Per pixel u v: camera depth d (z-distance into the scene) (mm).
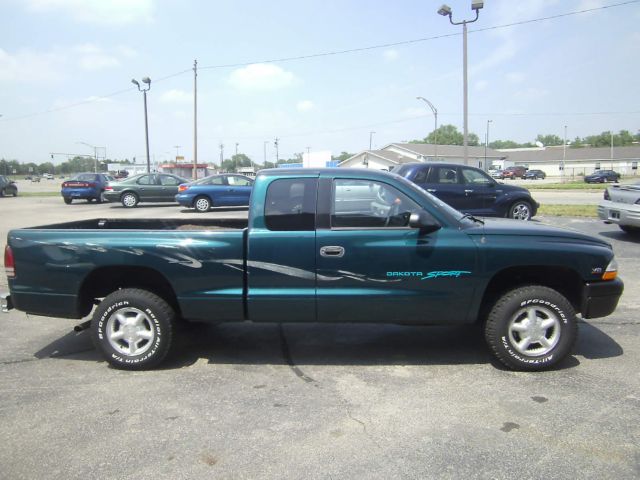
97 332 4484
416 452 3098
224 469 2955
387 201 4344
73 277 4469
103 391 4062
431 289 4270
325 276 4297
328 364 4582
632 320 5672
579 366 4402
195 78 31328
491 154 80062
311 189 4355
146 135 33312
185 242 4367
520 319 4312
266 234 4316
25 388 4129
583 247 4301
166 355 4500
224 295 4371
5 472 2965
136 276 4656
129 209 20375
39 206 22484
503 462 2977
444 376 4262
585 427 3361
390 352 4863
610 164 86562
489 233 4309
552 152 96812
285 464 2994
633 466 2918
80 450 3186
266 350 4973
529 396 3838
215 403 3816
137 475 2916
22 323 5984
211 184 18891
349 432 3352
